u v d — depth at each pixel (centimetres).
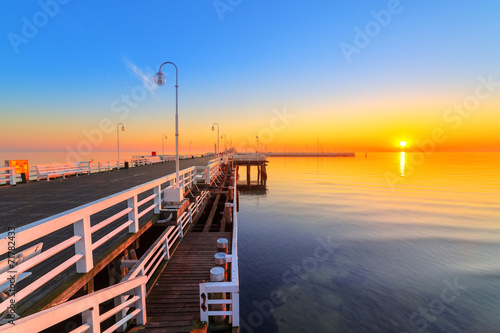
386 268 1384
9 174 1228
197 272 598
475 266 1433
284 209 2842
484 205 3312
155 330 383
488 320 942
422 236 1969
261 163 4875
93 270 389
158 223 711
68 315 236
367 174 8012
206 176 1544
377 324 912
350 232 2031
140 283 388
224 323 418
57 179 1511
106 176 1692
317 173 8338
